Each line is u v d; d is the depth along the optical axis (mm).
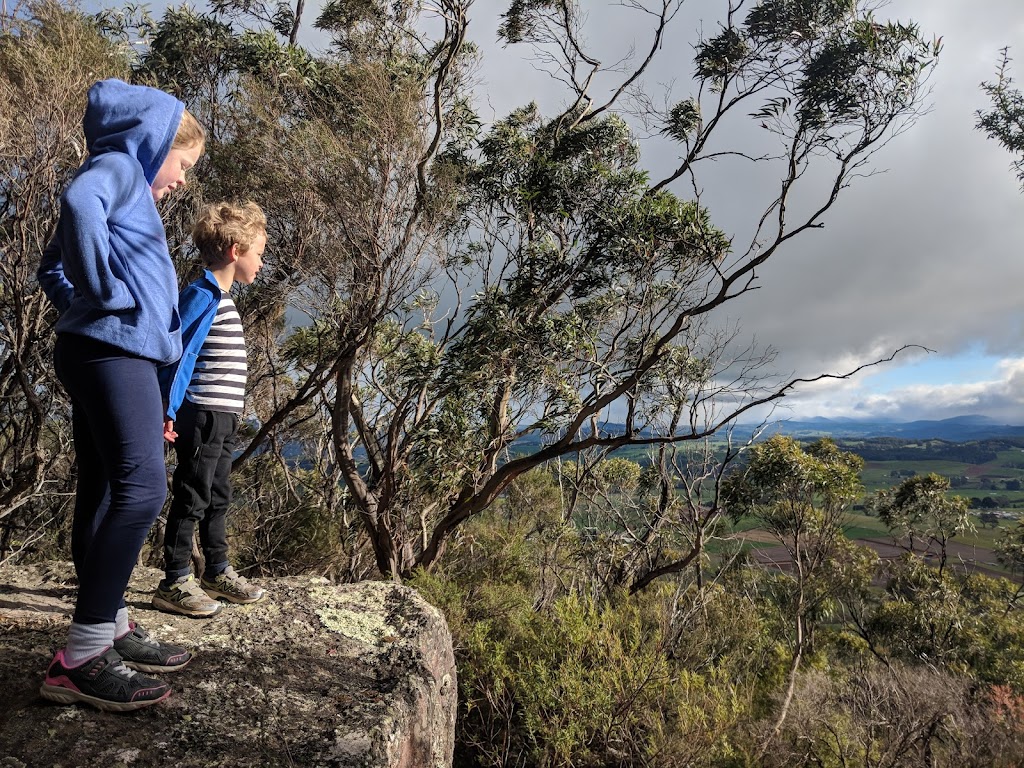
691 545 10961
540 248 8492
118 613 1801
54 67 4297
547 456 8375
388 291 6930
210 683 1907
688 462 11336
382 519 8453
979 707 9141
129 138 1641
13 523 6141
